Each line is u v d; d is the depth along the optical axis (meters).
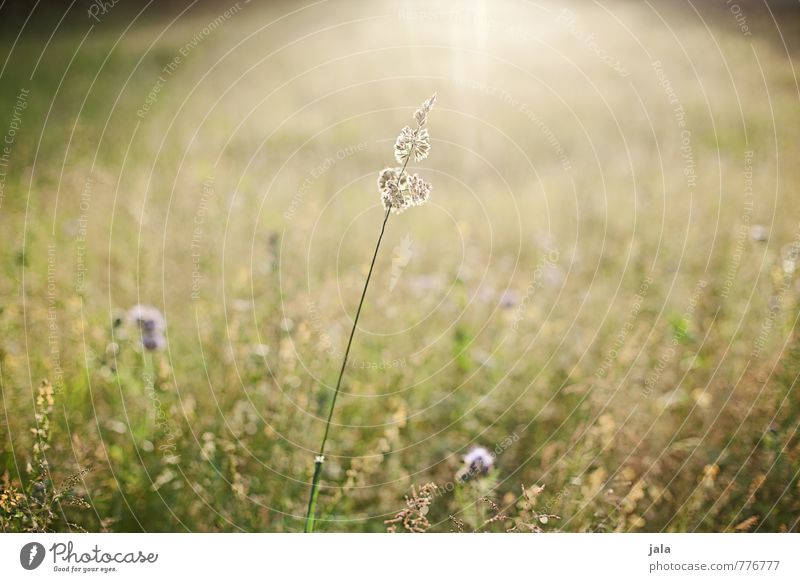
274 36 10.65
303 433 3.60
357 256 5.65
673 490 3.48
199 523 3.26
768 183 6.33
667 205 6.17
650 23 9.91
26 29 11.52
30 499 2.93
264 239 5.35
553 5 9.62
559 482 3.44
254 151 7.53
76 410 3.70
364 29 10.20
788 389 3.81
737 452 3.66
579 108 8.63
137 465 3.47
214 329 4.25
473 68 9.25
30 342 4.03
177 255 5.08
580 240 5.93
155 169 6.70
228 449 3.23
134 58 10.32
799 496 3.37
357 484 3.33
